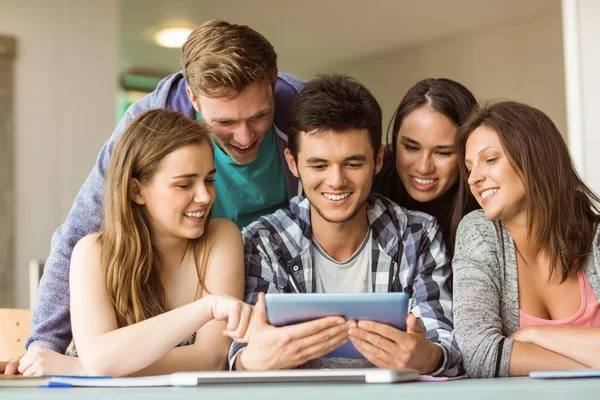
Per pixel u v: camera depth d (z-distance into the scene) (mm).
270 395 772
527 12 4719
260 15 4617
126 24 4555
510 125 1496
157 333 1273
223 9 4430
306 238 1634
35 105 3725
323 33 5008
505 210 1501
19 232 3652
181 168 1414
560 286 1507
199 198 1429
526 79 4824
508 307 1512
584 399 817
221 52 1672
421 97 1773
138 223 1456
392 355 1155
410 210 1812
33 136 3713
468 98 1772
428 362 1258
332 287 1646
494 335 1372
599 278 1485
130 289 1431
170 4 4277
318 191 1555
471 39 5086
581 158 2703
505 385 817
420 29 5023
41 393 820
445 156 1769
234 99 1683
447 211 1867
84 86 3855
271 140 1899
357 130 1512
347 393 776
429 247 1664
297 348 1135
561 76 4625
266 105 1740
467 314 1440
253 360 1158
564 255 1482
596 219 1556
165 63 5324
